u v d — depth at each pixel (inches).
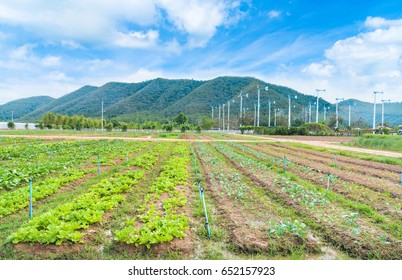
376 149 1353.3
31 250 285.6
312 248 304.5
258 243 303.7
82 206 377.1
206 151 1075.9
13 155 855.1
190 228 343.0
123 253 287.9
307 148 1338.6
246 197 453.7
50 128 3437.5
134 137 1962.4
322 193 480.7
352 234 321.1
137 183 538.9
